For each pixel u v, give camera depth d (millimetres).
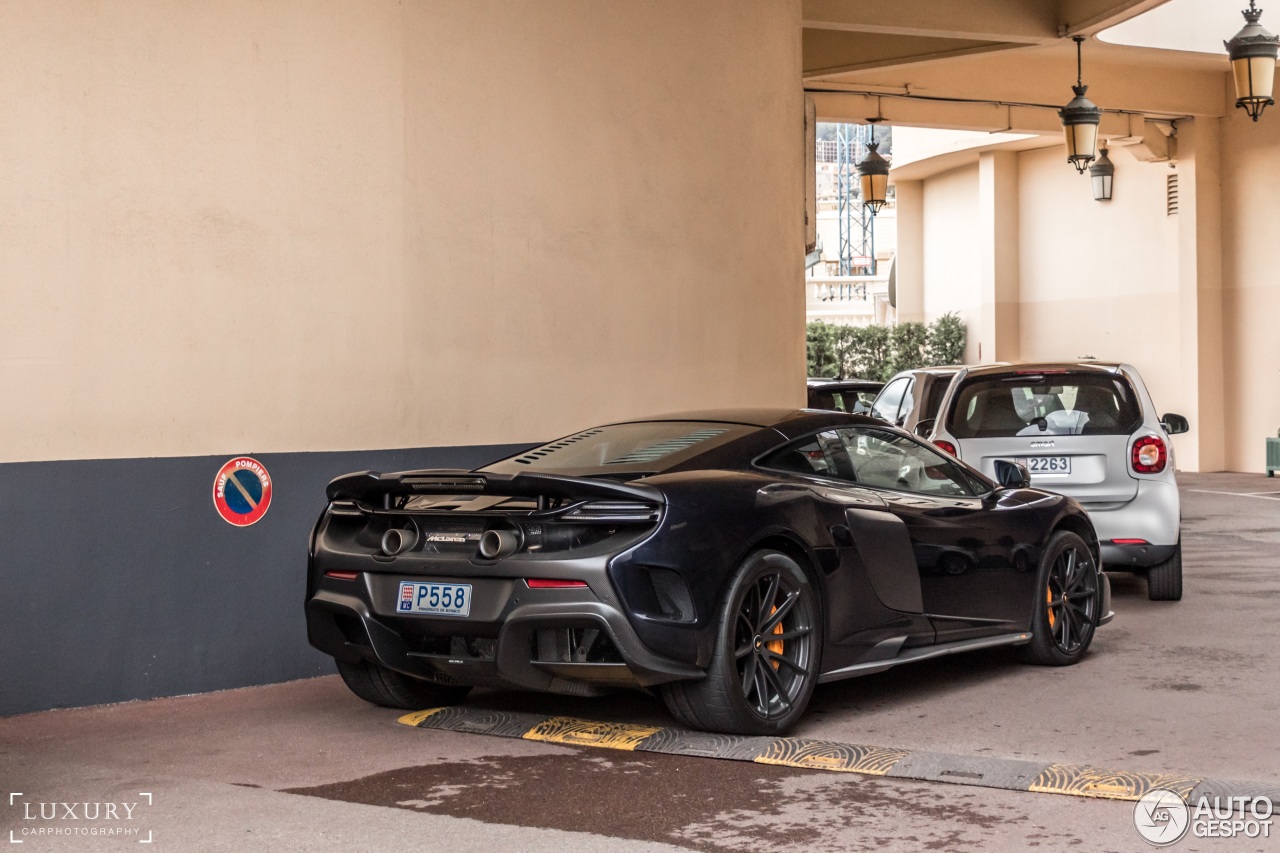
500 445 7438
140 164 6117
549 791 4441
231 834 4039
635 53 8281
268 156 6508
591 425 7965
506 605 4863
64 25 5914
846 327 25953
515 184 7539
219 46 6352
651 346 8391
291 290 6582
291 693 6203
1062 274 23359
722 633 4871
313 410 6648
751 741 4996
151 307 6141
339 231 6754
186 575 6164
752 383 9328
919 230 26828
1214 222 20609
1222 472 20672
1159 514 8312
